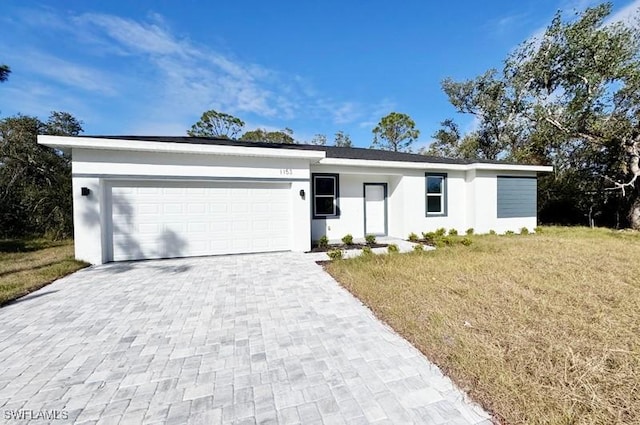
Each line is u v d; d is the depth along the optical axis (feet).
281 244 27.61
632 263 20.58
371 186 37.14
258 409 6.76
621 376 7.54
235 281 17.80
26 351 9.52
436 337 10.05
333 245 31.19
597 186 47.01
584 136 45.42
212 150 24.16
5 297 14.37
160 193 24.31
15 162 45.91
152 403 7.00
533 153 53.88
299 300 14.38
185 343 10.07
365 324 11.51
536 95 56.08
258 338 10.41
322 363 8.72
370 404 6.88
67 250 29.37
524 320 11.28
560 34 49.57
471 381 7.59
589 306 12.67
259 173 26.37
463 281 16.56
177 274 19.49
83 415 6.61
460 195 38.83
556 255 23.32
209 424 6.30
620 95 43.29
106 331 11.02
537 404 6.59
